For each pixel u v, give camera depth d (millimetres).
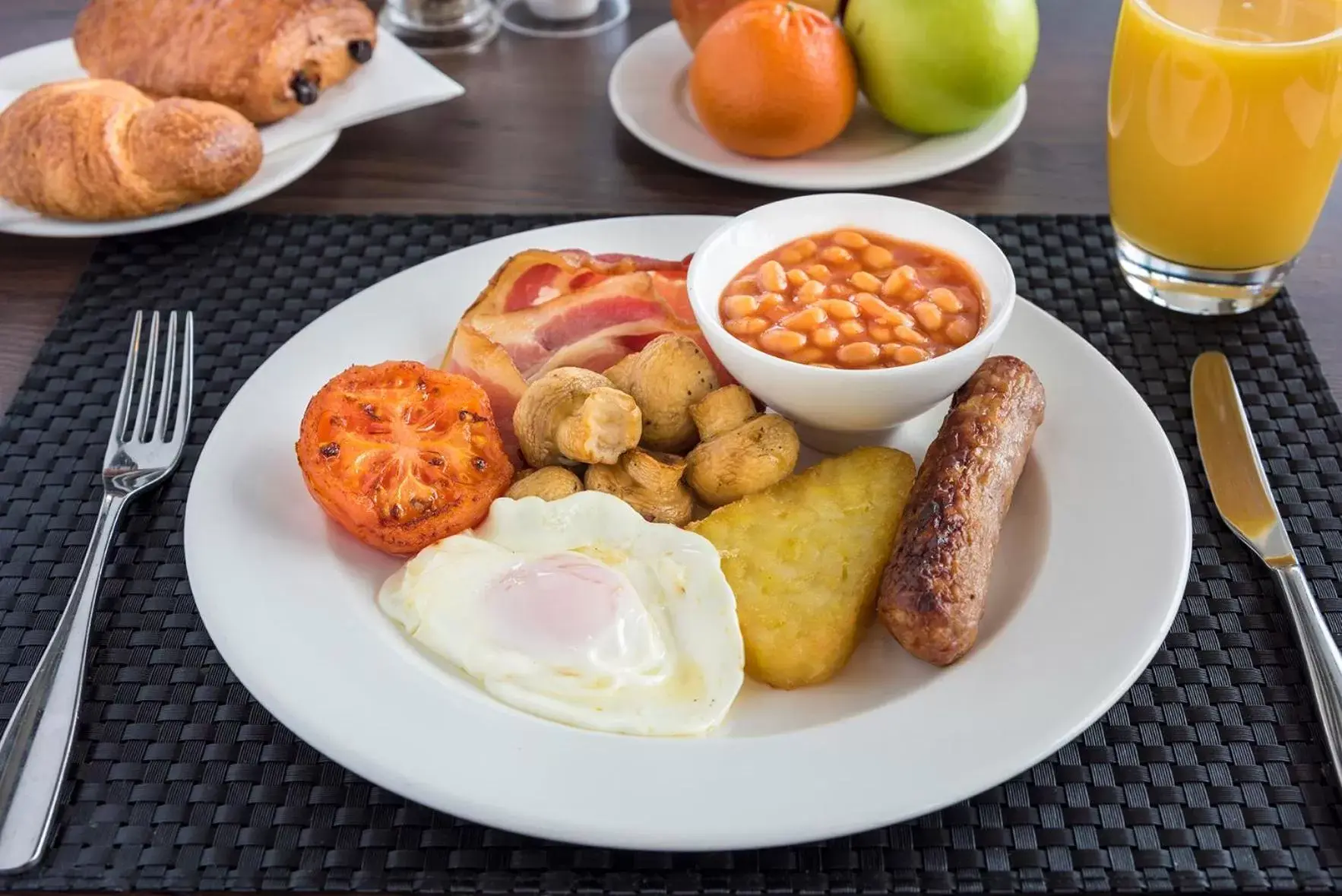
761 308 556
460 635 492
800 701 489
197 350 627
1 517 559
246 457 544
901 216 580
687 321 590
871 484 532
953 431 520
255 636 486
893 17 686
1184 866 452
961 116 706
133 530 554
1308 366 610
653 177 723
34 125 662
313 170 732
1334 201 706
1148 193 620
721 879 451
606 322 588
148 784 477
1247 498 548
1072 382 567
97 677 506
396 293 612
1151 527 513
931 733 458
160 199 671
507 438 567
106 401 607
